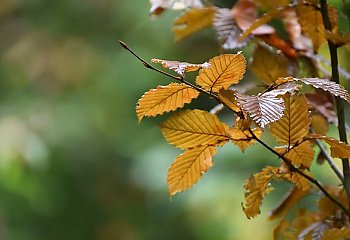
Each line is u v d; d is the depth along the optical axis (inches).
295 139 72.6
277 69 81.2
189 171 73.9
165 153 192.4
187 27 83.8
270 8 81.8
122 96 201.6
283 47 81.6
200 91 71.3
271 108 69.0
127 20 201.9
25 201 197.0
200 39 184.2
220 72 70.5
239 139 72.6
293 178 74.7
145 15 199.3
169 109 72.2
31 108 201.6
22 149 190.1
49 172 199.8
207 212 169.3
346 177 75.6
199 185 172.7
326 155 78.1
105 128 203.3
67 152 201.0
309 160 73.6
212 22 83.2
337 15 79.4
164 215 189.3
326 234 74.0
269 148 73.0
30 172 191.5
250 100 69.4
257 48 81.6
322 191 75.7
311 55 81.7
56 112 201.8
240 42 81.1
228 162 173.0
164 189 187.8
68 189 204.4
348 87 102.3
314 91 80.7
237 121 71.4
